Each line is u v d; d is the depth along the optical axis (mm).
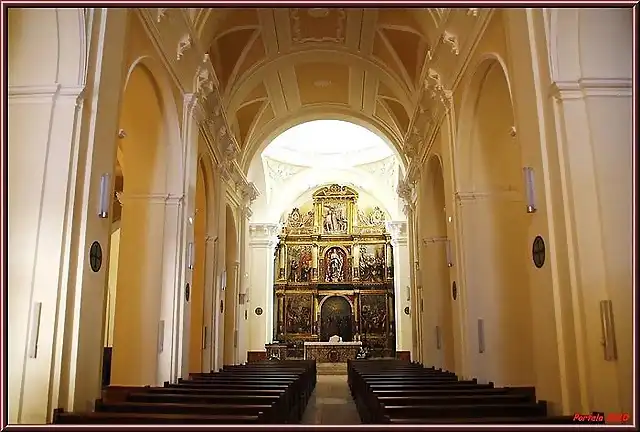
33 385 4816
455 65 9078
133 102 8516
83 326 5270
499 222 9078
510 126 8922
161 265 8703
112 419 4438
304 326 25859
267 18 11852
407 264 24359
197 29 9695
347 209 27062
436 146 11336
